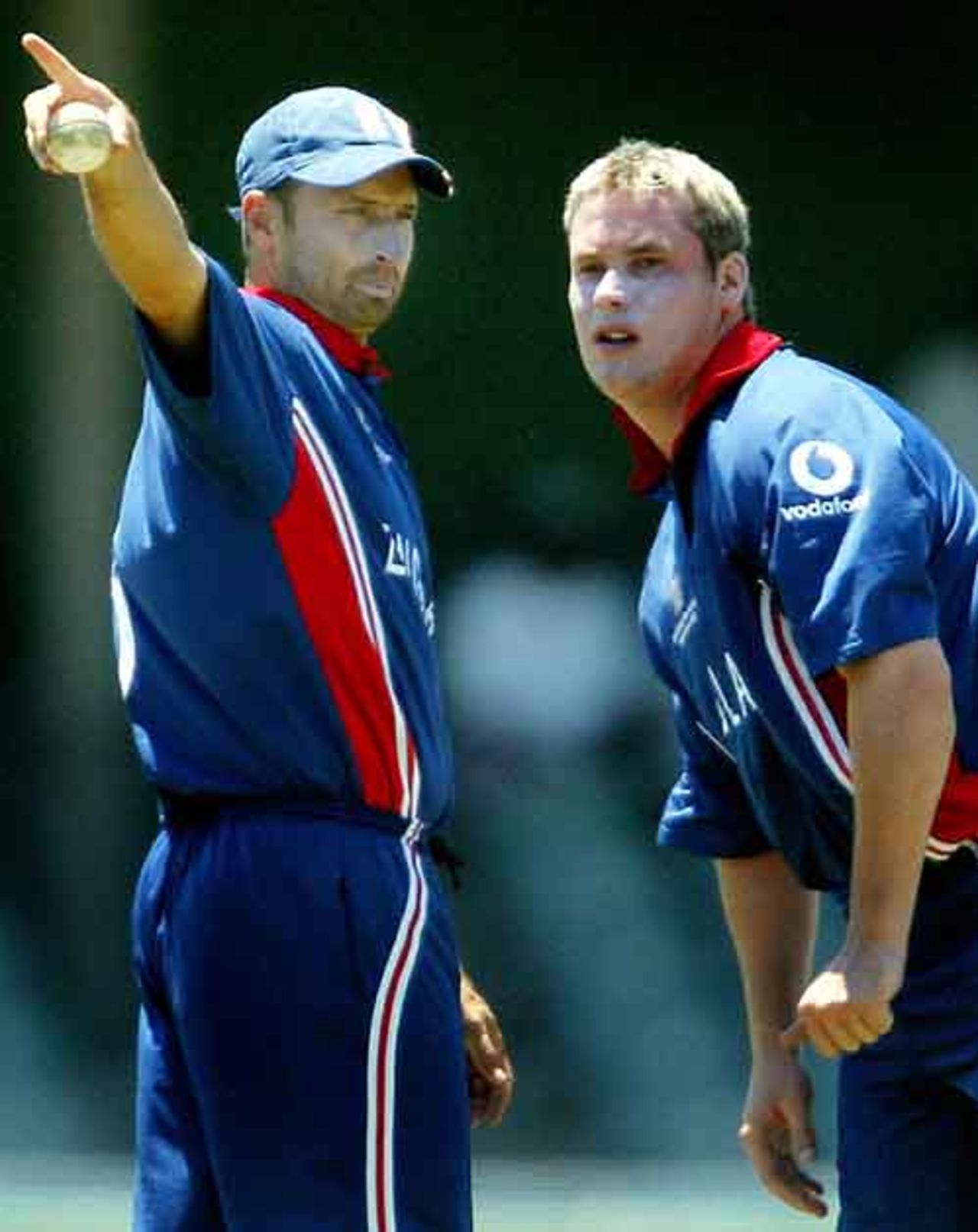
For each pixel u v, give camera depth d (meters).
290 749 15.48
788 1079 17.36
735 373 15.59
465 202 46.62
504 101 46.75
